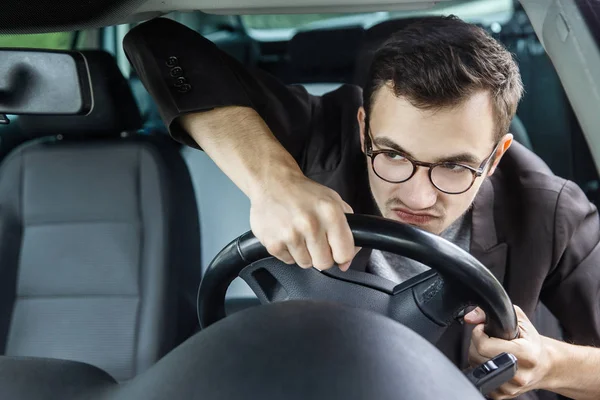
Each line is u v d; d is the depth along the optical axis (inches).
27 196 82.3
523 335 34.1
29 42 52.8
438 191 37.9
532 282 48.1
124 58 85.3
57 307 80.7
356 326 18.0
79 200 81.0
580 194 49.9
